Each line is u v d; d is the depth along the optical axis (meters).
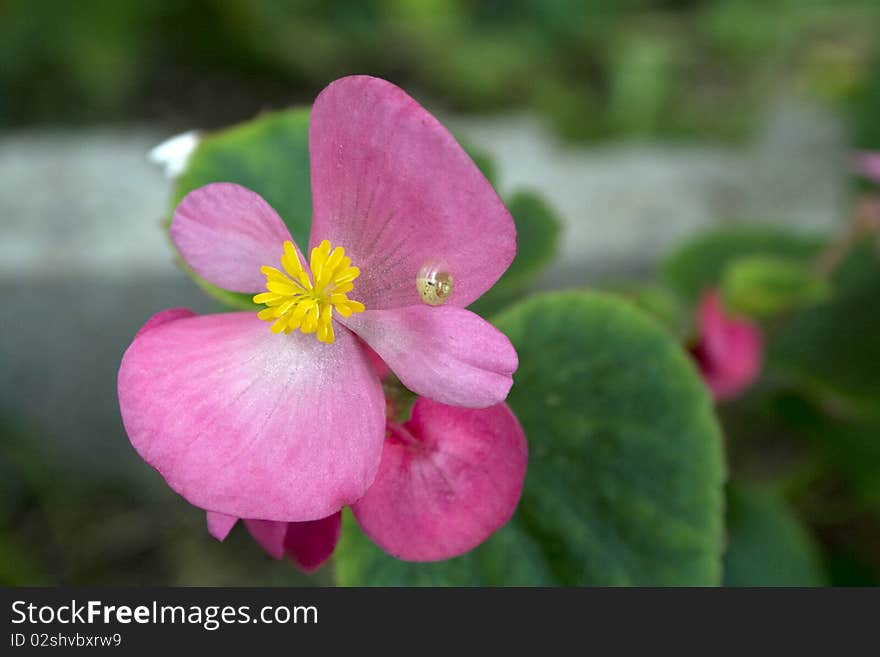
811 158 0.41
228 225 0.15
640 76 0.45
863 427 0.26
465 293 0.15
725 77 0.49
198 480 0.14
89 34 0.42
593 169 0.39
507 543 0.18
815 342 0.26
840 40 0.48
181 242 0.15
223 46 0.46
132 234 0.33
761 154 0.41
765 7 0.50
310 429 0.15
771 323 0.26
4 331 0.33
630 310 0.18
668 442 0.18
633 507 0.18
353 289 0.15
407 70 0.48
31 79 0.44
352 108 0.14
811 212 0.37
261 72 0.47
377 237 0.15
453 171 0.14
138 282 0.32
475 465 0.15
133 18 0.42
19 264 0.32
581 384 0.18
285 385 0.15
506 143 0.42
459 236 0.14
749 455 0.32
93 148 0.39
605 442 0.18
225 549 0.31
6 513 0.32
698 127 0.45
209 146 0.19
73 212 0.35
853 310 0.26
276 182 0.19
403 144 0.14
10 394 0.33
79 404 0.34
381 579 0.18
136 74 0.45
